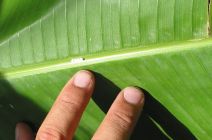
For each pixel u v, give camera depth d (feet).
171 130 1.17
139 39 1.11
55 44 1.16
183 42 1.09
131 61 1.12
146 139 1.20
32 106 1.23
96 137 1.13
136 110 1.13
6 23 1.18
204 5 1.07
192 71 1.10
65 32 1.15
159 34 1.10
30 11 1.16
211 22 1.07
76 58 1.15
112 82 1.15
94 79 1.15
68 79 1.17
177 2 1.08
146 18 1.10
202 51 1.08
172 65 1.10
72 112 1.15
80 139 1.25
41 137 1.15
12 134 1.29
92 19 1.13
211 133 1.14
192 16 1.08
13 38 1.19
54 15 1.15
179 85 1.12
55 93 1.20
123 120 1.13
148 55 1.11
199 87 1.11
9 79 1.20
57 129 1.14
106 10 1.12
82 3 1.13
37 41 1.17
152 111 1.16
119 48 1.12
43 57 1.18
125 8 1.11
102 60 1.13
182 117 1.15
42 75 1.18
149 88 1.13
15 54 1.19
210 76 1.09
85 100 1.15
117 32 1.12
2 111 1.26
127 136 1.13
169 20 1.09
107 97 1.18
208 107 1.12
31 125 1.26
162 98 1.14
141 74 1.13
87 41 1.14
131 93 1.13
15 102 1.23
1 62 1.20
